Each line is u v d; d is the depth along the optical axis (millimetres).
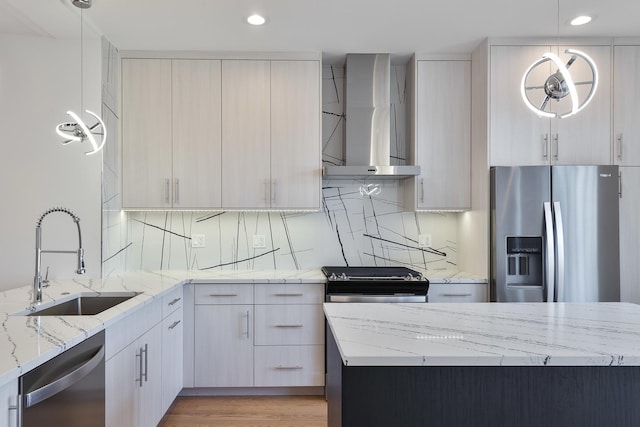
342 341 1447
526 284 3014
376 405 1479
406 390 1482
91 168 2918
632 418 1490
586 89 3074
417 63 3332
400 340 1461
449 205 3326
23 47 2895
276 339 3068
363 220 3621
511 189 2963
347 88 3336
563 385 1489
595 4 2574
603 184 2936
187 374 3037
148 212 3529
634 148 3068
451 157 3330
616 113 3068
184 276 3164
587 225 2930
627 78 3072
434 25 2857
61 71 2910
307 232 3609
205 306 3045
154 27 2834
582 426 1485
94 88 2916
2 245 2875
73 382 1472
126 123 3219
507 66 3074
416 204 3320
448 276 3186
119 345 1929
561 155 3072
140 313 2197
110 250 3074
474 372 1485
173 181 3229
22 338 1479
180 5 2541
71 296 2365
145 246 3529
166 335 2646
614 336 1517
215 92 3258
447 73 3340
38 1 2408
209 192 3250
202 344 3045
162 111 3232
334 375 1789
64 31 2805
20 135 2893
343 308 1991
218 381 3049
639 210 3047
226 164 3260
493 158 3076
